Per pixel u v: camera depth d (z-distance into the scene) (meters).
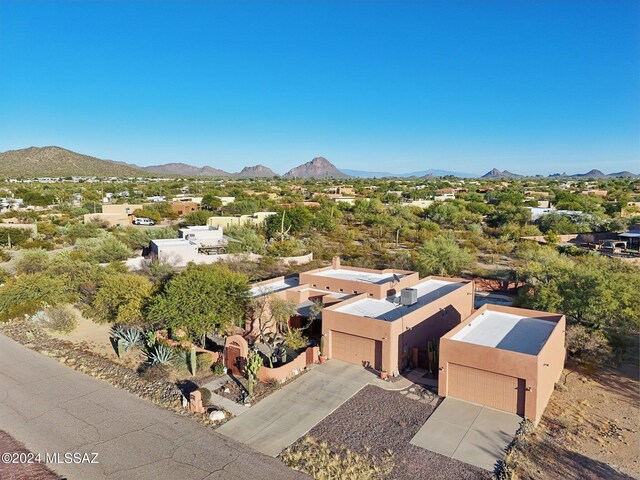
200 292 24.73
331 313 23.44
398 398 19.72
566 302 25.45
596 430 17.69
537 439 16.86
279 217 62.41
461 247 54.78
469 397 19.34
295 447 16.19
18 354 24.73
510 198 101.94
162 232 56.22
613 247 56.34
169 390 20.42
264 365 22.42
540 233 65.81
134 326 27.64
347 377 21.58
